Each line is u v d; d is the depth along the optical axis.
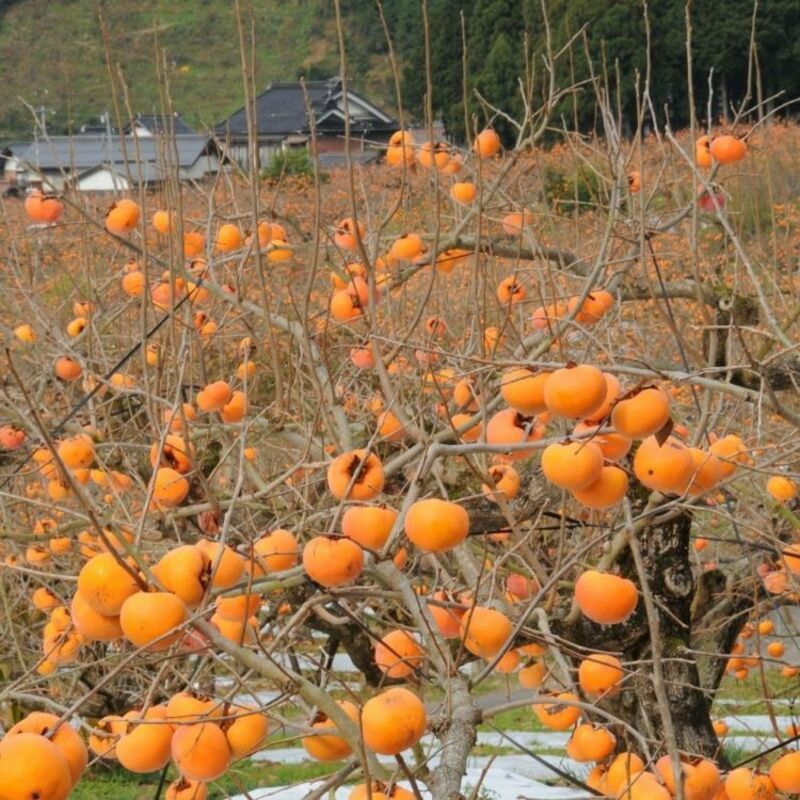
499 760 10.81
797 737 4.09
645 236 5.95
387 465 4.54
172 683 5.85
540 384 3.42
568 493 5.68
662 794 3.37
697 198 5.97
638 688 5.33
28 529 7.46
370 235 6.28
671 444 3.44
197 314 7.15
